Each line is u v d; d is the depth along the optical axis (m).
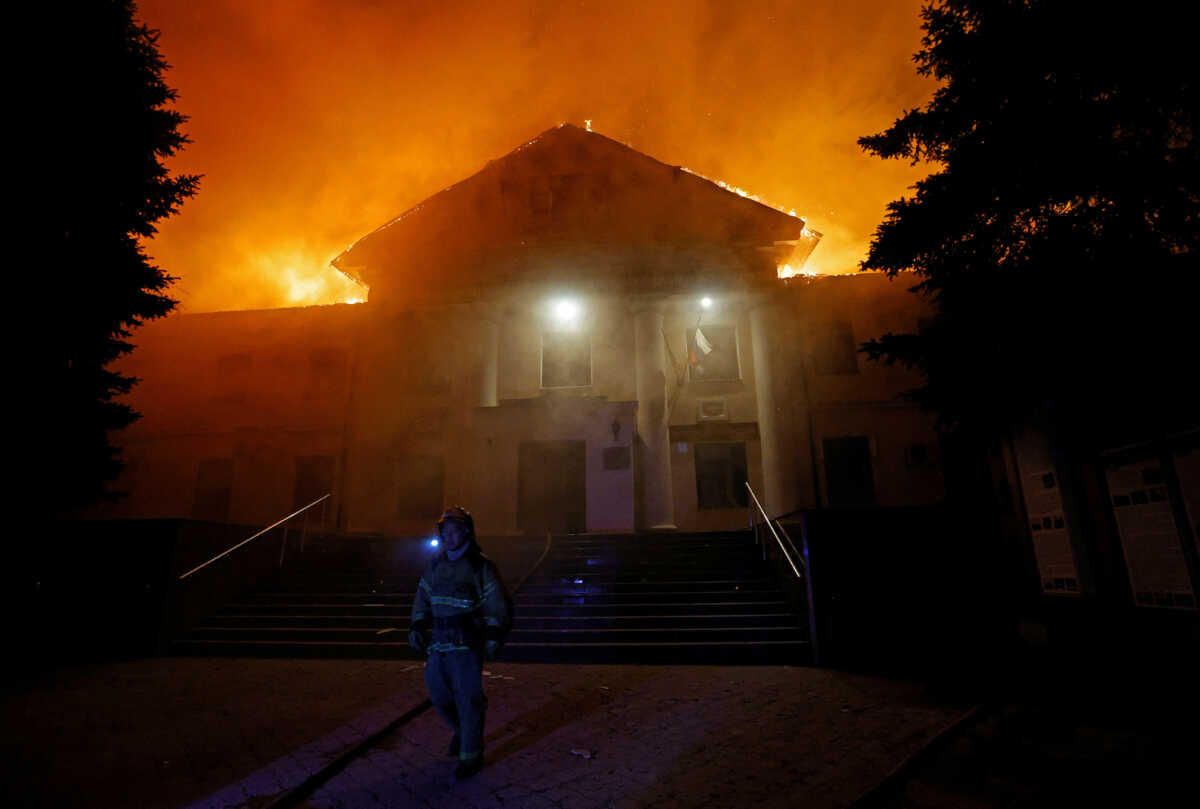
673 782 4.14
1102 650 6.40
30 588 9.05
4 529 8.38
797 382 16.12
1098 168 6.60
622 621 9.02
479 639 4.34
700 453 17.05
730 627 8.77
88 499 8.86
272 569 11.54
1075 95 6.86
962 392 7.53
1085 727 5.10
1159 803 3.63
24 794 3.97
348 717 5.66
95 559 9.32
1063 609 6.95
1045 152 6.84
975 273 7.39
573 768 4.40
